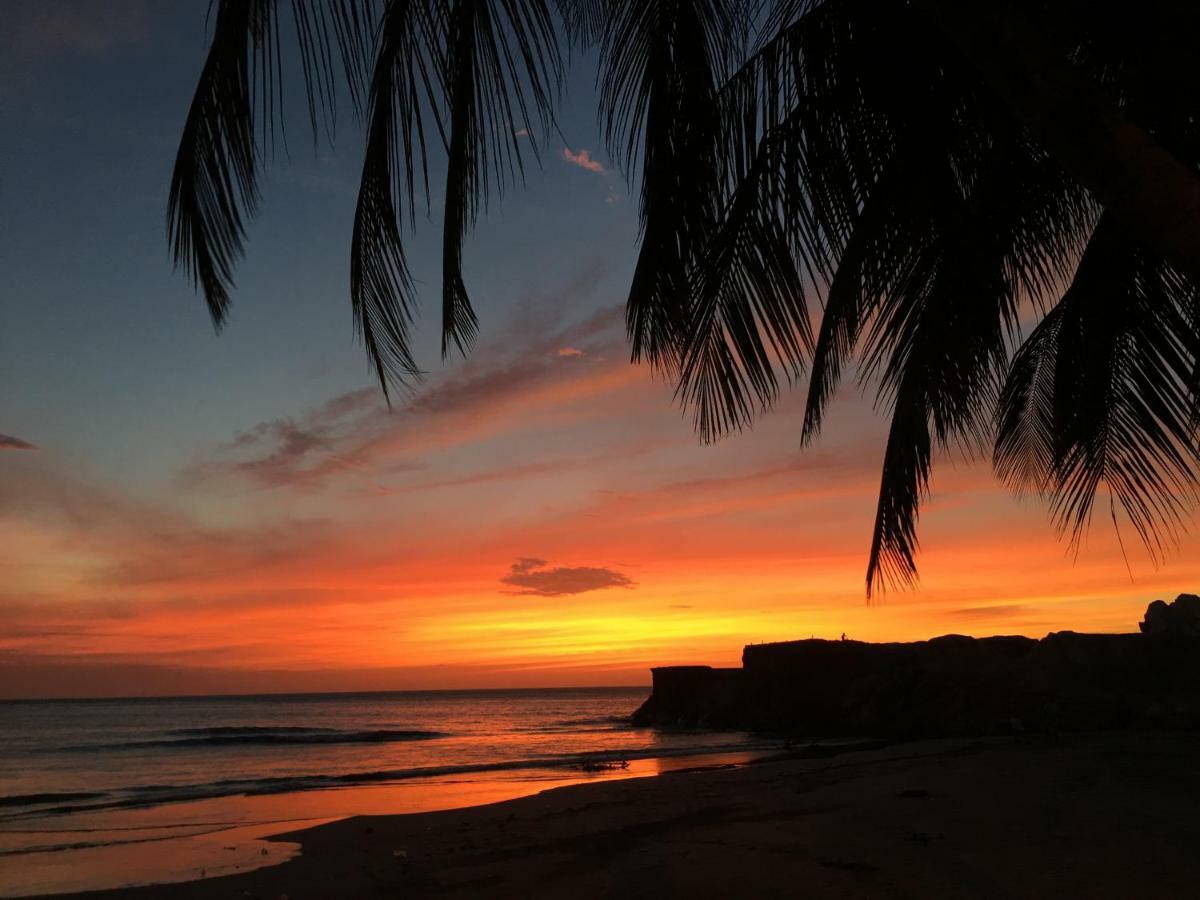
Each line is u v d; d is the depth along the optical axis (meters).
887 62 4.70
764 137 4.61
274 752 32.22
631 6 4.62
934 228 4.98
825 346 5.52
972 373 5.43
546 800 11.32
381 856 7.96
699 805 10.02
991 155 5.12
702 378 4.74
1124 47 4.62
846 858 6.26
